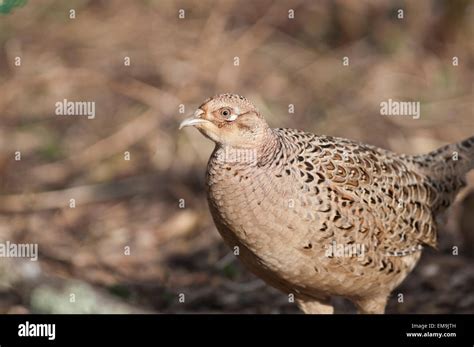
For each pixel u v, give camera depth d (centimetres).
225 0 1586
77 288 895
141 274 1111
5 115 1451
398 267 846
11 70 1510
